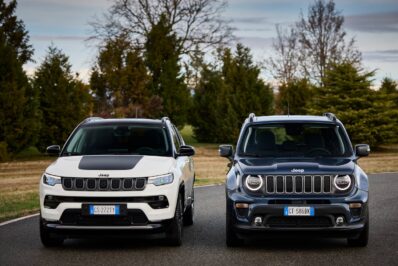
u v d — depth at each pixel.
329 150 10.50
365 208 9.38
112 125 11.27
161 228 9.47
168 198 9.58
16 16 51.56
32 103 34.38
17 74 34.12
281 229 9.16
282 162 9.80
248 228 9.24
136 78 41.03
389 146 48.72
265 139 10.66
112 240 10.56
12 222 12.67
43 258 8.89
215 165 33.03
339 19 65.75
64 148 10.86
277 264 8.44
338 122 10.88
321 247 9.75
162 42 49.78
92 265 8.41
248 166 9.69
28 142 34.56
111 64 40.09
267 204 9.20
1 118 32.91
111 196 9.37
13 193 19.31
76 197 9.41
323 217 9.18
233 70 47.62
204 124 51.69
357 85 43.88
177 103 49.19
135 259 8.82
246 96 46.84
